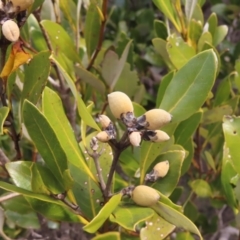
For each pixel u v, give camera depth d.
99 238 0.40
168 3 0.53
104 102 0.58
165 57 0.59
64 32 0.56
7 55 0.40
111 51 0.56
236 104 0.58
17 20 0.36
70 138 0.40
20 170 0.41
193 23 0.56
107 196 0.38
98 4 0.54
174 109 0.41
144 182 0.42
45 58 0.39
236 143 0.40
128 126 0.34
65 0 0.58
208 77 0.40
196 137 0.60
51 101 0.39
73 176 0.44
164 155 0.42
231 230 0.77
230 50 0.79
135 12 0.97
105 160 0.44
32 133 0.38
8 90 0.41
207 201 0.87
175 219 0.38
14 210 0.53
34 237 0.62
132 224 0.37
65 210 0.42
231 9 0.84
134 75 0.58
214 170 0.59
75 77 0.61
